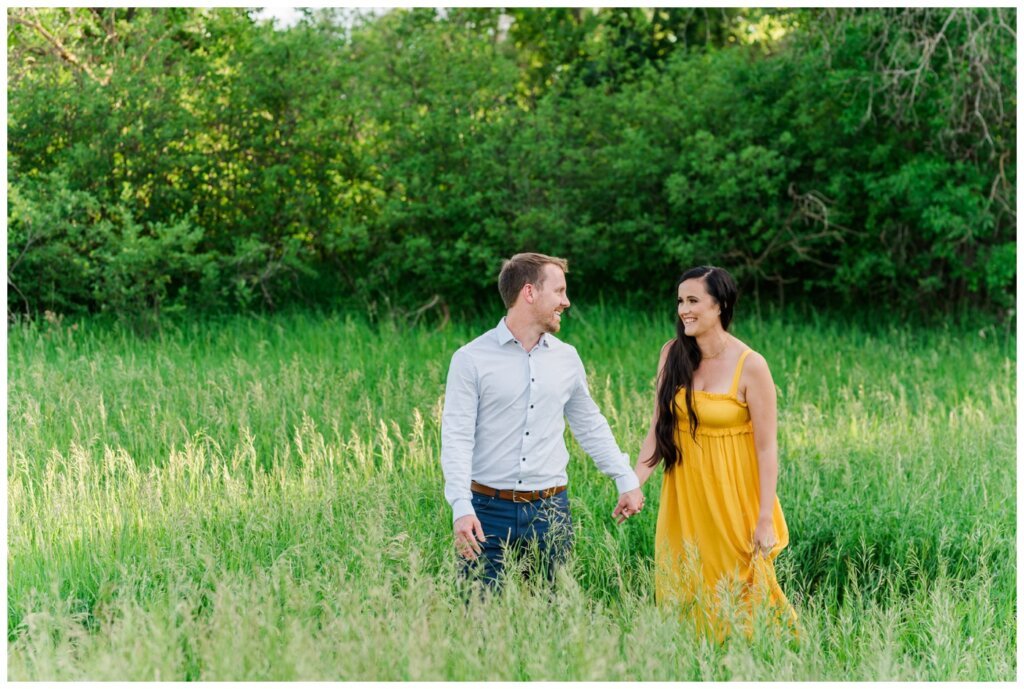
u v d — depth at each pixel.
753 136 11.66
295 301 11.91
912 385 8.60
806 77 11.55
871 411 7.72
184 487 5.35
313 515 4.93
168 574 4.27
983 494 5.45
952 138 11.17
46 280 10.52
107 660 3.34
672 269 12.56
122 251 10.05
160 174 11.46
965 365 9.52
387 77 12.05
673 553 4.42
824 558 5.05
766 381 4.22
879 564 4.93
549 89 14.20
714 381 4.30
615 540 4.86
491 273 11.21
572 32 14.66
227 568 4.61
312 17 11.84
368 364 8.69
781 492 5.64
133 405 7.11
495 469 4.14
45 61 11.45
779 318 11.42
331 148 11.90
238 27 11.81
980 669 4.11
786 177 12.01
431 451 5.87
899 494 5.42
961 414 7.60
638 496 4.39
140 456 6.25
